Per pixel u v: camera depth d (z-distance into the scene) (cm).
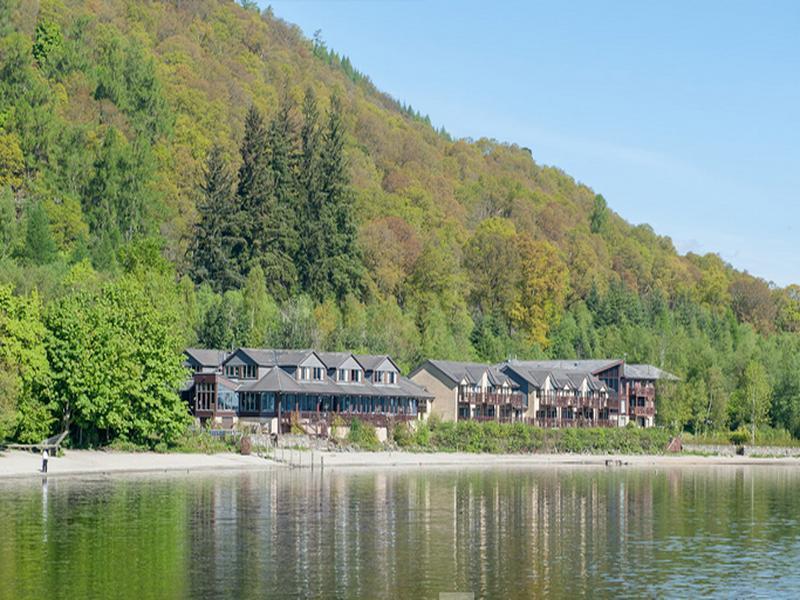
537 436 16325
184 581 5806
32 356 11262
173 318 12850
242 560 6372
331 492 9806
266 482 10538
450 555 6744
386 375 16300
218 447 12900
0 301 11219
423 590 5781
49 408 11588
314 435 14375
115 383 11856
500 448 15788
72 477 10306
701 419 19750
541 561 6625
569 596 5731
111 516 7775
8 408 10612
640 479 12738
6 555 6316
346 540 7150
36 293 11925
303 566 6259
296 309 18050
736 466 16188
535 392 18288
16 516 7662
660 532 7906
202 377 14675
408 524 7938
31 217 17975
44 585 5634
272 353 15338
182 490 9494
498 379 17838
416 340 19075
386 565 6369
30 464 10681
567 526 8112
